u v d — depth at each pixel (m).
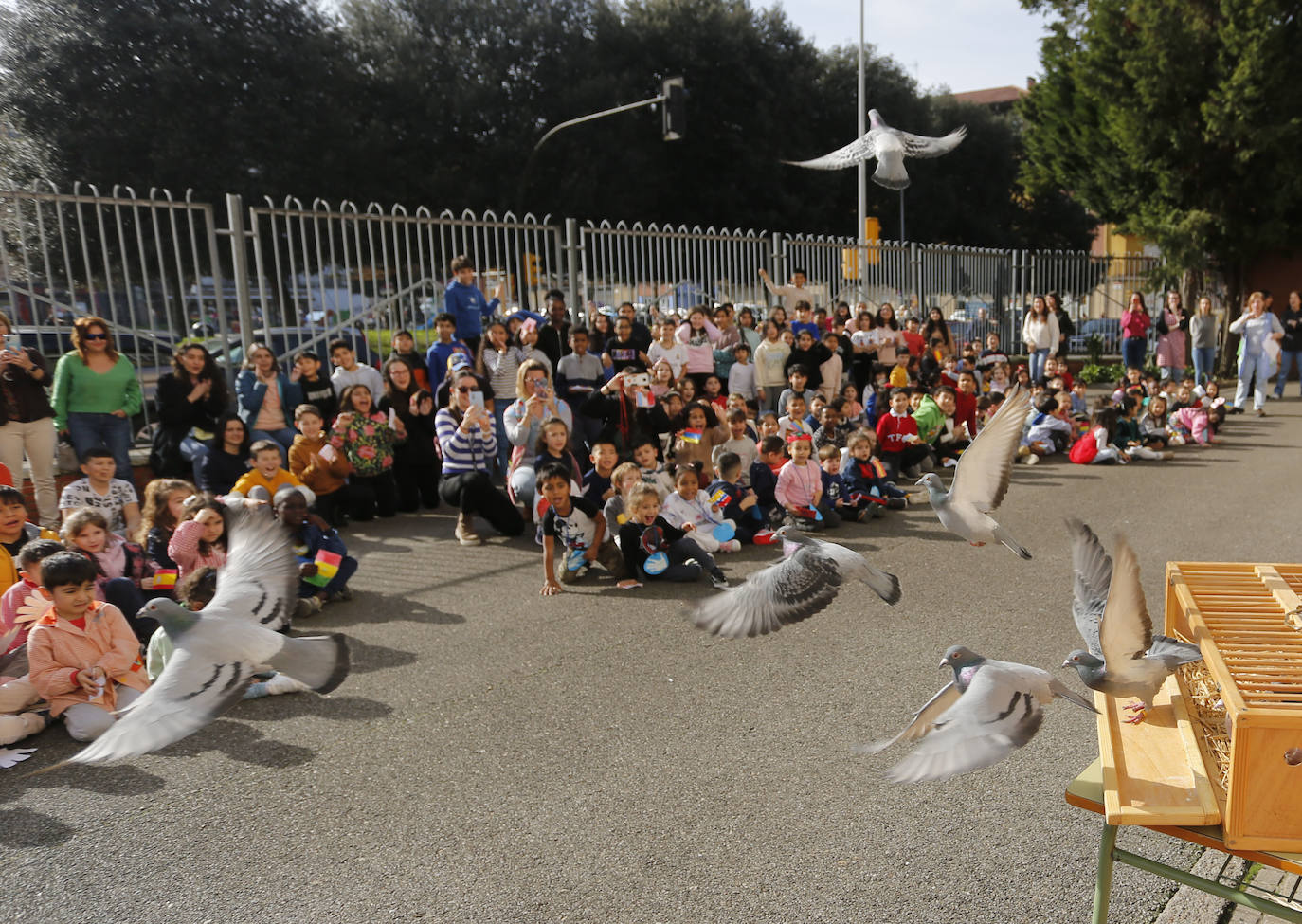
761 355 12.29
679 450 9.46
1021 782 4.25
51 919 3.41
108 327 8.07
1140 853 3.69
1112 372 20.12
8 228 10.05
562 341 11.34
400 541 8.53
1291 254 19.95
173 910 3.46
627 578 7.29
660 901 3.43
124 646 5.08
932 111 36.41
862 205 19.14
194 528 5.98
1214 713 3.21
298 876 3.65
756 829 3.89
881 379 12.72
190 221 9.22
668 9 31.39
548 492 6.97
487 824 3.98
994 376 14.02
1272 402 17.72
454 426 8.54
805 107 33.22
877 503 9.23
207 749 4.72
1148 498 9.98
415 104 27.91
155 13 22.95
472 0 29.52
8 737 4.75
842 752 4.52
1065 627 6.17
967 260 19.97
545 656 5.82
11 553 5.68
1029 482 11.05
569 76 29.53
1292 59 17.19
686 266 14.05
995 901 3.39
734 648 5.89
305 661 2.47
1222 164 18.70
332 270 10.14
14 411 7.60
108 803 4.23
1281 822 2.50
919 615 6.45
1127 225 20.58
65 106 21.81
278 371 9.12
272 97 24.08
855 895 3.45
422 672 5.59
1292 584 3.85
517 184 28.59
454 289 10.54
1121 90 18.91
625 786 4.27
